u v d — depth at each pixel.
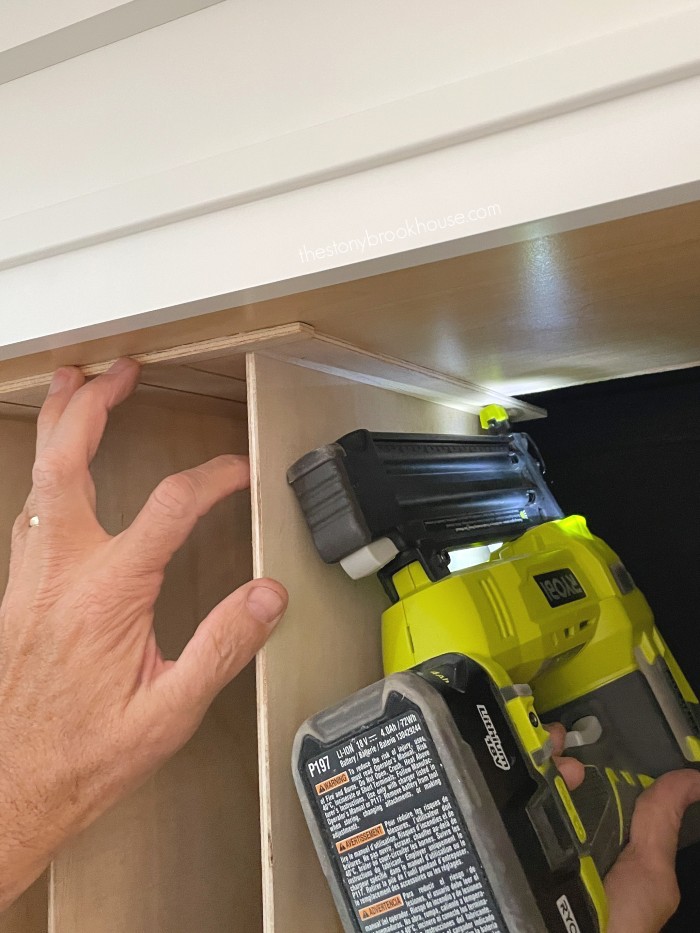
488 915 0.51
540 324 0.70
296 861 0.62
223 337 0.63
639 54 0.38
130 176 0.50
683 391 1.17
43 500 0.64
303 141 0.45
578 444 1.22
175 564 0.88
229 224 0.48
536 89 0.40
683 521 1.16
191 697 0.62
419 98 0.42
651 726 0.86
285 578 0.66
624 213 0.41
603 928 0.59
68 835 0.64
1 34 0.51
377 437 0.74
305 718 0.66
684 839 0.82
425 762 0.53
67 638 0.61
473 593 0.70
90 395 0.66
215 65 0.47
